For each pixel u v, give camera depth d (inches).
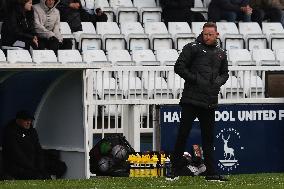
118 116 1809.8
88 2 2571.4
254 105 1827.0
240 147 1818.4
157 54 2320.4
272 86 1899.6
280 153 1844.2
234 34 2493.8
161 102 1780.3
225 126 1812.3
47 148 1702.8
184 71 1488.7
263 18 2662.4
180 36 2420.0
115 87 1868.8
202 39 1498.5
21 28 2096.5
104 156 1686.8
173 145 1780.3
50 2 2150.6
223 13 2583.7
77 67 1595.7
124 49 2354.8
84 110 1622.8
